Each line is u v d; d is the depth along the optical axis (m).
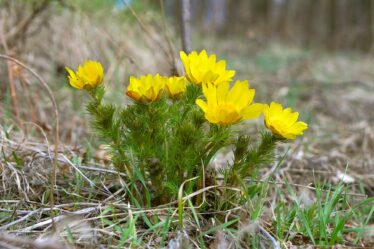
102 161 0.63
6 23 0.90
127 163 0.48
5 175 0.52
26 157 0.58
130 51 1.16
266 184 0.49
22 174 0.52
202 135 0.45
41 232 0.42
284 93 1.32
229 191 0.47
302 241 0.48
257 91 1.32
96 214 0.46
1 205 0.48
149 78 0.45
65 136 0.76
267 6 3.65
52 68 1.03
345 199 0.52
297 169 0.72
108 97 0.93
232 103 0.41
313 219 0.50
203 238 0.45
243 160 0.46
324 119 1.11
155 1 1.49
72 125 0.79
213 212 0.47
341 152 0.85
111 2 1.27
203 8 3.58
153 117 0.44
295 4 3.72
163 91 0.45
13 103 0.76
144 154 0.46
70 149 0.61
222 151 0.75
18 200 0.48
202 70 0.45
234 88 0.41
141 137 0.45
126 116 0.45
